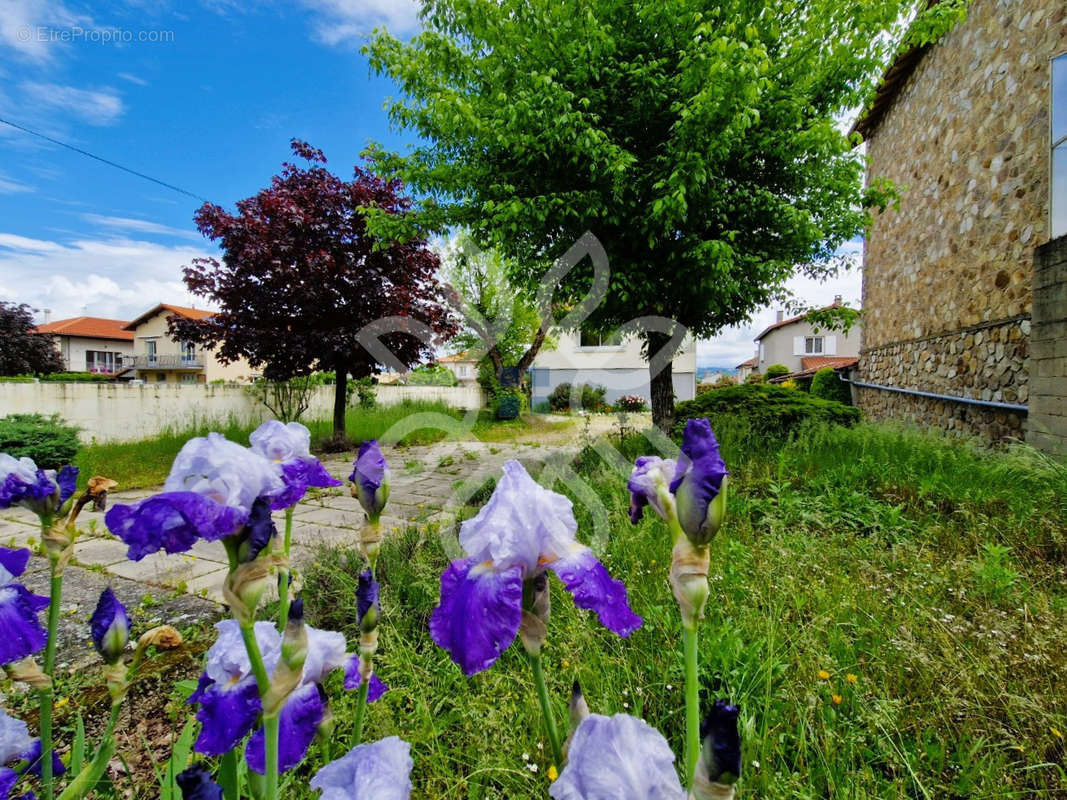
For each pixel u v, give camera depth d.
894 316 9.93
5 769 1.01
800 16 6.20
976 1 7.20
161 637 1.09
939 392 8.13
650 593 2.89
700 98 4.86
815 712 1.91
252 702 1.02
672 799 0.70
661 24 5.81
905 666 2.17
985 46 7.00
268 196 9.61
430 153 7.23
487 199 6.68
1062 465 4.65
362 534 1.21
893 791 1.61
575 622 2.43
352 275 9.77
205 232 9.58
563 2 5.88
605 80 6.13
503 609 0.93
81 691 2.29
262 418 12.66
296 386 12.39
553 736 1.02
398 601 2.87
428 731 1.86
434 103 6.02
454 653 0.94
